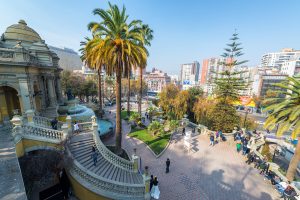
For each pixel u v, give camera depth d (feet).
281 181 37.58
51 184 33.91
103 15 42.60
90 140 43.14
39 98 57.11
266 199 33.45
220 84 80.43
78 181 29.32
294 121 38.42
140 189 30.78
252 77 280.10
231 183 38.37
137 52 43.96
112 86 188.96
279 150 82.17
